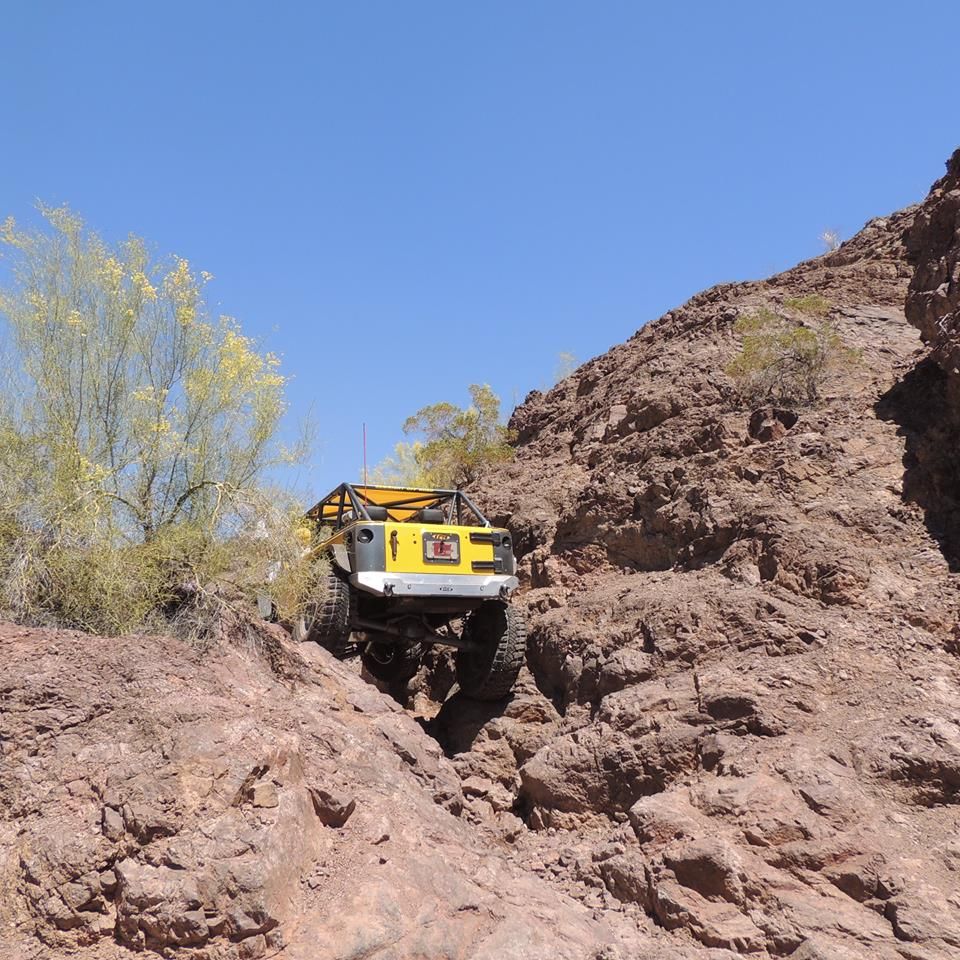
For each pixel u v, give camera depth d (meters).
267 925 4.71
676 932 5.75
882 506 9.33
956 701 7.00
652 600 9.19
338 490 10.21
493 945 5.17
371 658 11.53
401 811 6.17
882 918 5.45
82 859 4.75
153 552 6.62
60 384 6.78
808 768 6.46
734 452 10.67
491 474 14.81
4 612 6.20
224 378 7.50
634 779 7.47
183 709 5.55
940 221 11.37
